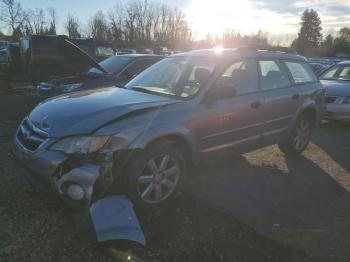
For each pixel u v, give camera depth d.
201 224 3.56
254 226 3.58
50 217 3.50
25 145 3.52
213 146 4.25
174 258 3.00
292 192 4.46
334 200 4.29
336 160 5.83
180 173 3.91
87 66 9.34
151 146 3.56
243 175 4.95
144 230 3.38
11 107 9.70
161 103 3.82
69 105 3.76
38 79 13.18
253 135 4.79
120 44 68.38
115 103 3.76
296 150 5.83
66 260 2.90
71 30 71.69
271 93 4.96
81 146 3.16
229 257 3.06
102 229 2.98
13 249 2.99
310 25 86.56
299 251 3.20
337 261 3.09
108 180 3.20
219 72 4.32
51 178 3.19
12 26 58.62
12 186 4.12
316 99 5.85
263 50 5.26
